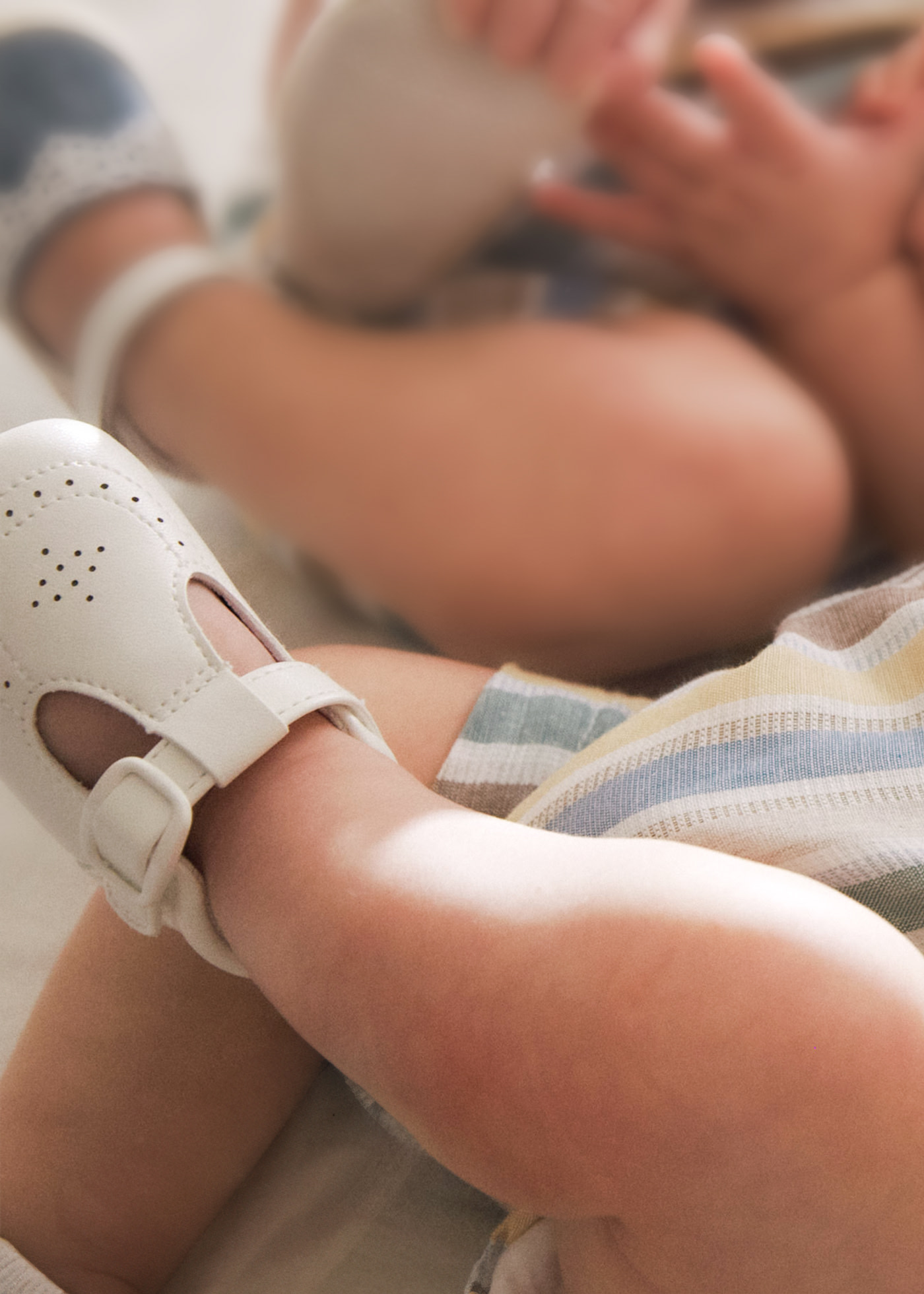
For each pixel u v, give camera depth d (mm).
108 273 542
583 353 553
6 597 417
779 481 559
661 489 548
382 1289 453
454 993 291
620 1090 270
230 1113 458
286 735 390
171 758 370
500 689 518
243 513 596
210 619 428
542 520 552
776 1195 267
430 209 537
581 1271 325
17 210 525
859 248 557
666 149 542
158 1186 445
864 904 349
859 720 414
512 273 568
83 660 402
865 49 554
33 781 412
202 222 566
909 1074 267
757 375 567
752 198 552
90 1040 451
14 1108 445
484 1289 400
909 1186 265
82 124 534
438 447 540
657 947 280
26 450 449
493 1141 284
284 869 343
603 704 518
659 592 564
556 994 281
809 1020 268
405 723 525
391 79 502
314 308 560
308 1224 471
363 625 634
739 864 306
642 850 313
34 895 573
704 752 410
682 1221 275
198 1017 452
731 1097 264
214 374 544
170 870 359
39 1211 430
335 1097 506
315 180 532
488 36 482
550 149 530
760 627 580
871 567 607
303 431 542
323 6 507
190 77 569
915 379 558
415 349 553
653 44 520
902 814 377
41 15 536
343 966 312
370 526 559
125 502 441
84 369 556
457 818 346
